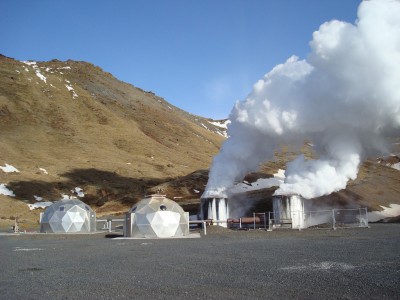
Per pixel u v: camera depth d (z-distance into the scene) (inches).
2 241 1068.5
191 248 733.3
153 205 1184.2
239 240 890.1
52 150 3599.9
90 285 388.2
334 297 307.6
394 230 1021.2
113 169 3216.0
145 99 6328.7
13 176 2659.9
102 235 1248.8
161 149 4296.3
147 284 383.2
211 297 319.6
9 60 5383.9
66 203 1482.5
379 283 352.8
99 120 4670.3
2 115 4010.8
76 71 6186.0
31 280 429.1
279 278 390.9
